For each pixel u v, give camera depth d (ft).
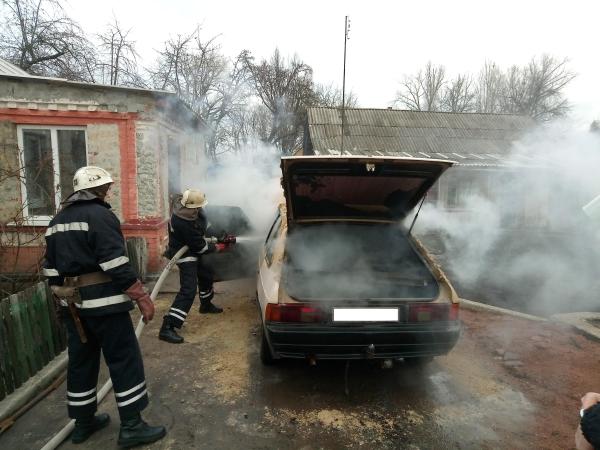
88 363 8.17
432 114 52.39
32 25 42.14
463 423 9.00
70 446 8.17
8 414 9.04
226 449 8.09
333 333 9.26
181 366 11.53
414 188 11.87
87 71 45.24
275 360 11.60
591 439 4.28
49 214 21.62
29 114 20.66
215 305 16.67
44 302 11.25
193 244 13.08
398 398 10.00
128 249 18.35
